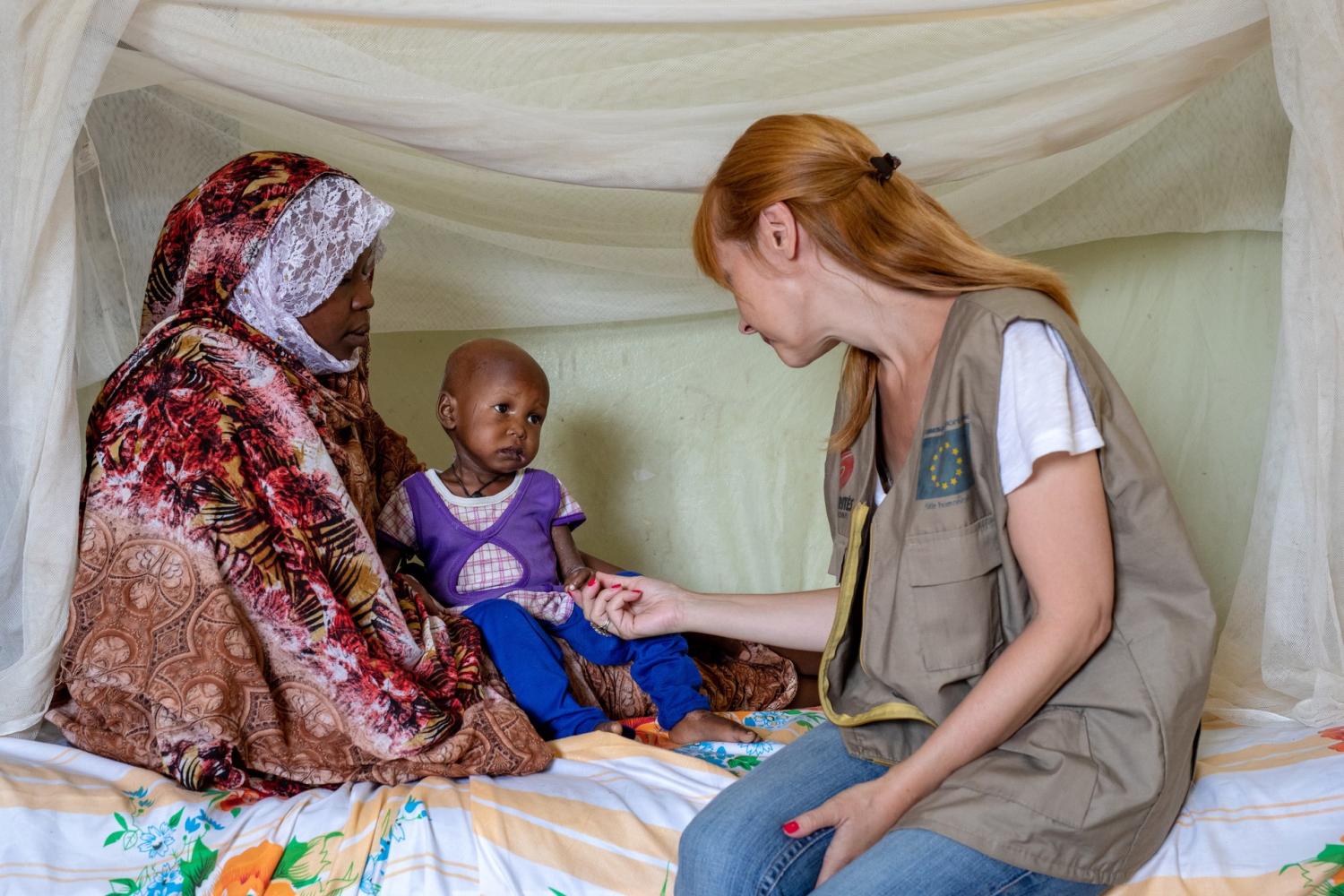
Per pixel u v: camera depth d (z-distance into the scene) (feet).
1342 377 5.69
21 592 5.67
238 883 4.81
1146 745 4.25
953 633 4.50
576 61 6.22
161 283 6.52
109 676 5.68
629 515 9.53
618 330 9.43
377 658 5.82
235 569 5.71
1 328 5.48
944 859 4.08
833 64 6.35
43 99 5.41
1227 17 6.02
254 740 5.65
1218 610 8.65
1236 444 8.71
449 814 5.18
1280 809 4.79
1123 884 4.51
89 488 5.88
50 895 4.72
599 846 4.99
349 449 6.62
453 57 6.10
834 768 4.82
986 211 8.10
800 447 9.49
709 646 7.66
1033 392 4.25
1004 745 4.42
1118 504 4.41
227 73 5.76
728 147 6.47
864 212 4.62
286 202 6.18
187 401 5.86
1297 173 5.81
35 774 5.24
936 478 4.50
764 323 4.96
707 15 5.82
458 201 7.98
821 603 6.14
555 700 6.31
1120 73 6.51
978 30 6.22
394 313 8.86
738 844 4.42
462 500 7.14
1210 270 8.72
